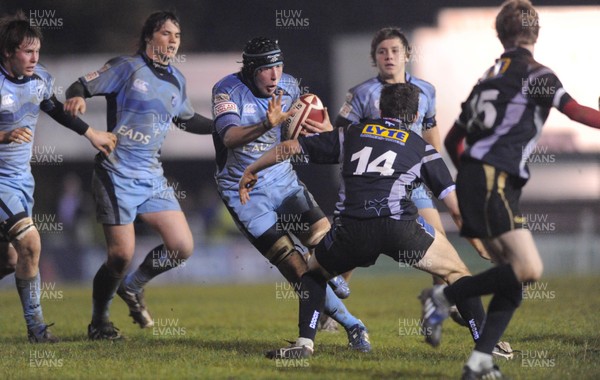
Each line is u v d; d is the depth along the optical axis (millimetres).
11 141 29219
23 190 31094
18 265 31188
